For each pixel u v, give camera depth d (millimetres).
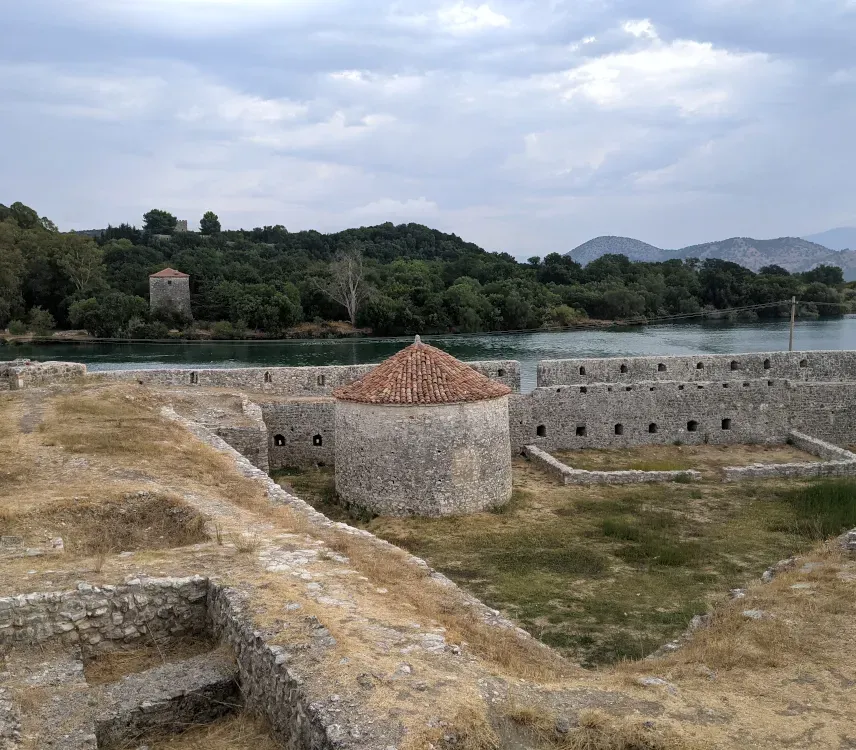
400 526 20172
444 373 21672
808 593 10758
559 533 19484
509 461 22750
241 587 9375
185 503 13562
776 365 33375
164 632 9508
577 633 12922
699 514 21312
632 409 30672
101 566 10023
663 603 14398
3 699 7391
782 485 24594
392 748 6043
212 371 29328
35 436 18078
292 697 7004
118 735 7383
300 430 27312
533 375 47438
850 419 31969
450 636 8875
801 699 7766
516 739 6695
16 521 12320
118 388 24797
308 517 14305
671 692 7852
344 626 8430
